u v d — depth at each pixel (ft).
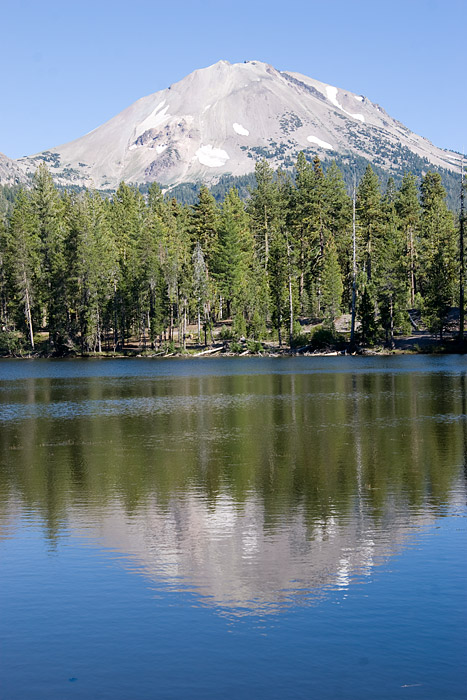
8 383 210.79
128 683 30.66
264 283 388.57
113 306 387.34
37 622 36.65
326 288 357.20
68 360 346.54
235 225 386.93
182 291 371.15
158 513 58.39
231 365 280.31
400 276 332.60
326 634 34.78
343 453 85.10
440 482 68.49
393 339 341.21
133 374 242.99
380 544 48.96
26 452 89.56
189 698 29.50
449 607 37.70
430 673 31.12
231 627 35.76
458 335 324.19
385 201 448.24
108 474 74.84
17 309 393.50
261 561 45.60
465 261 350.64
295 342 348.79
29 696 29.78
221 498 63.26
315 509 58.95
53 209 436.76
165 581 42.27
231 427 109.91
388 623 35.88
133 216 461.37
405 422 111.86
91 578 42.91
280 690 29.99
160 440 98.02
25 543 50.37
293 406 137.49
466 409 127.65
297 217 406.00
